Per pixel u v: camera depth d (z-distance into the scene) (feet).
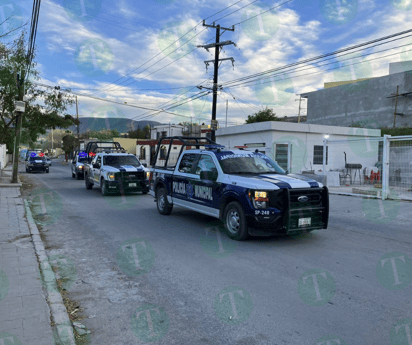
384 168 38.99
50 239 21.84
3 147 116.67
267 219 19.42
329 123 118.21
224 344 9.77
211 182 23.32
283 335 10.19
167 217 29.30
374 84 104.68
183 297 12.96
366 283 14.17
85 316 11.51
